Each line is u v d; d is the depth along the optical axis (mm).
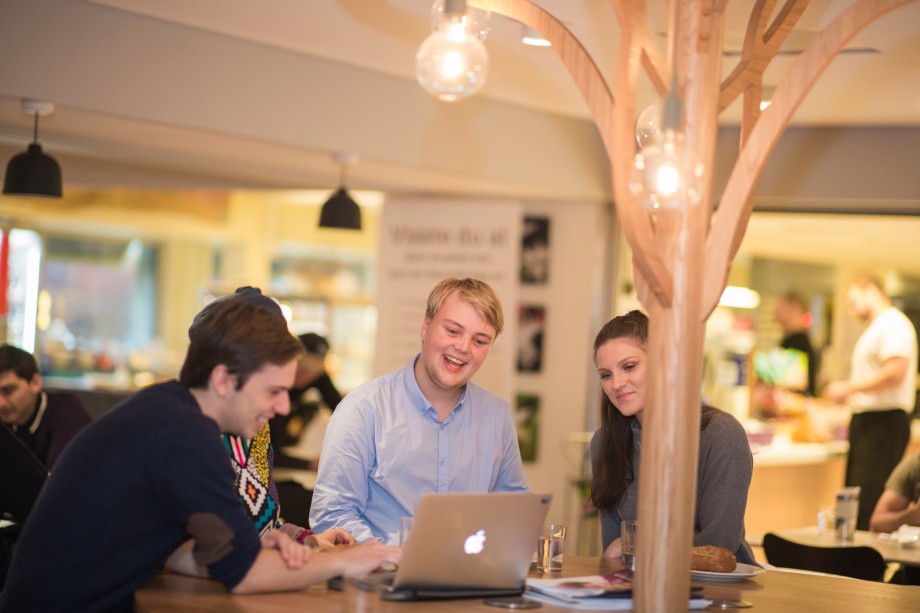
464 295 3084
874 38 4613
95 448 2346
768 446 8125
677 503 2357
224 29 5266
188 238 12688
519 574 2514
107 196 11148
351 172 6566
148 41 5109
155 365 11938
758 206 6812
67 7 4895
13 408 4660
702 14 2369
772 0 2814
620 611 2395
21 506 3748
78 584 2338
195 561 2539
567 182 6770
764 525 7844
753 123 2865
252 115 5457
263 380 2383
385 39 5219
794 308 9594
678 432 2361
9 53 4773
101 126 5531
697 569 2893
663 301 2363
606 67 5270
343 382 11875
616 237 7215
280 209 12562
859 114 6023
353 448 3135
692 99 2391
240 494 2789
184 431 2326
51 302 12023
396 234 7223
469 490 3217
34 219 10891
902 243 9117
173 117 5207
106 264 12422
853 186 6344
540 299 7246
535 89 6043
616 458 3273
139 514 2342
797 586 2863
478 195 7199
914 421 8977
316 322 11844
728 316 10500
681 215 2369
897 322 7152
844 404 8047
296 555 2445
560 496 7164
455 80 2746
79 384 10852
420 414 3180
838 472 8945
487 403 3299
